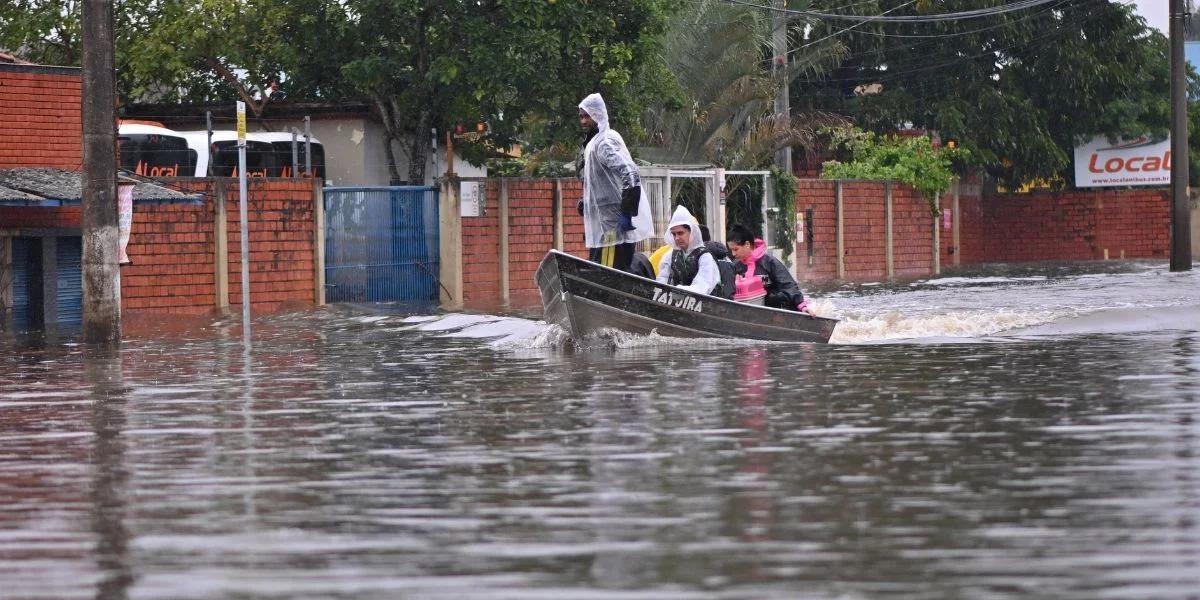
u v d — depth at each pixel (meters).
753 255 39.75
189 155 66.88
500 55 66.06
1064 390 25.53
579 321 36.31
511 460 18.73
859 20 94.25
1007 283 71.94
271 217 59.41
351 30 68.50
